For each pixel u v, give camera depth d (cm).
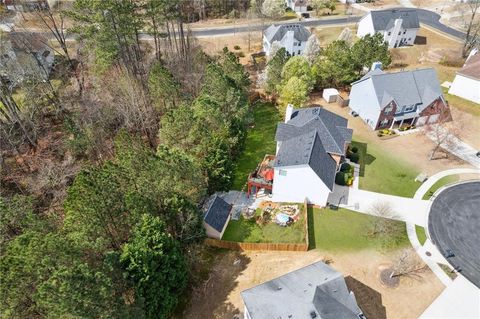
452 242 3488
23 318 2178
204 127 4038
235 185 4294
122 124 4838
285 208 3888
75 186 2747
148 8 5172
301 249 3397
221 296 3041
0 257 2423
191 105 4700
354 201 3997
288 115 4834
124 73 4984
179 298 3034
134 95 4641
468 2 8775
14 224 2762
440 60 7194
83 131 4425
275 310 2489
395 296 2983
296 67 5628
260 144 5066
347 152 4719
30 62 5141
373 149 4866
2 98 4584
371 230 3616
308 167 3625
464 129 5216
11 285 2109
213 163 3800
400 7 10462
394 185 4228
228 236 3584
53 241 2211
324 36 8594
